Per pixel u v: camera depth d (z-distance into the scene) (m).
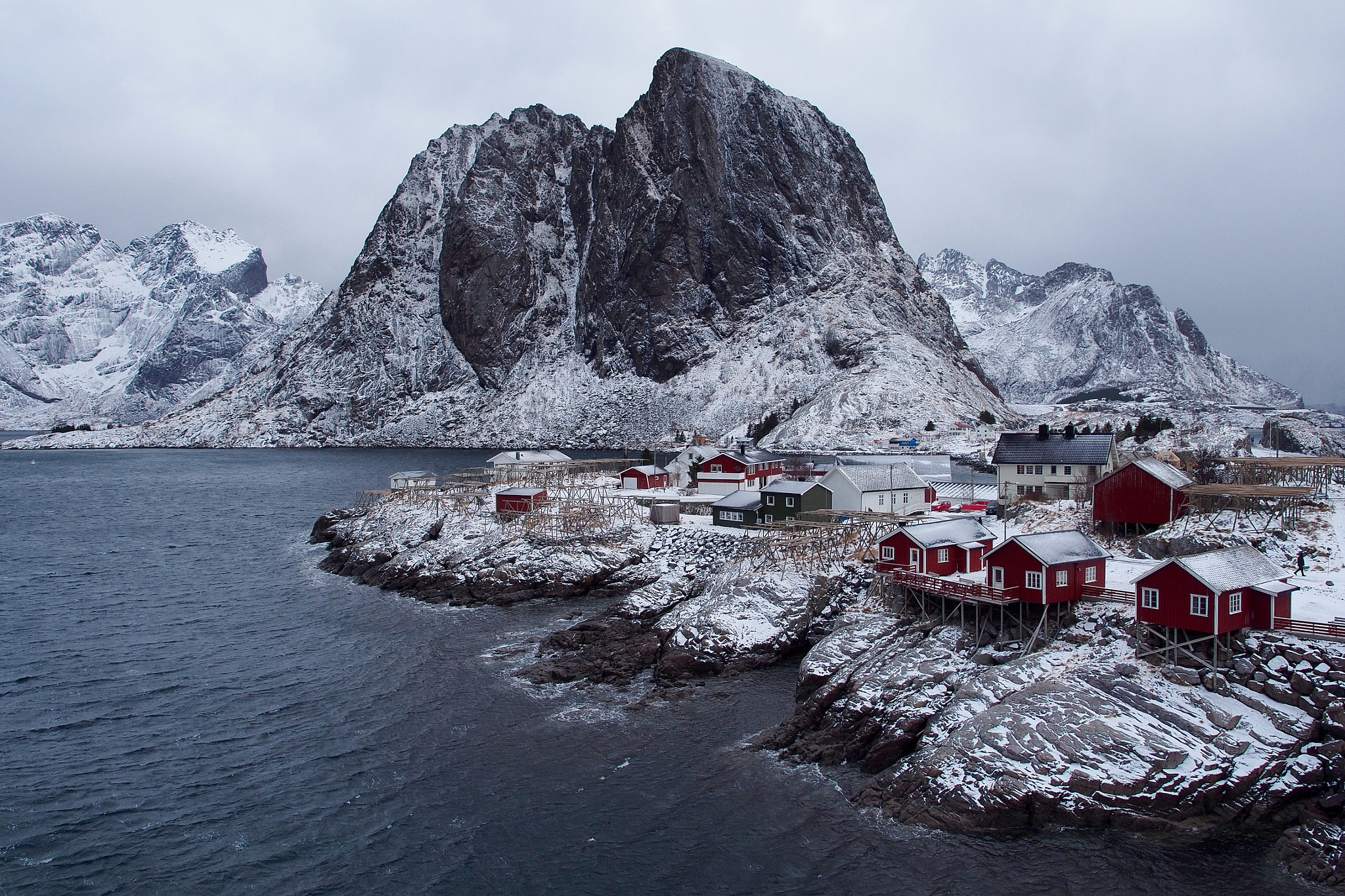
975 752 34.56
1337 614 39.34
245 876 32.12
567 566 71.44
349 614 67.75
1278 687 35.28
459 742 43.03
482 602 69.56
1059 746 33.84
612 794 37.53
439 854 33.41
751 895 30.36
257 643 59.94
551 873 32.03
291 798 37.75
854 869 31.45
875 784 36.19
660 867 32.19
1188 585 37.72
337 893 31.16
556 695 49.00
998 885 30.06
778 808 35.78
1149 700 35.44
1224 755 33.00
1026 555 43.56
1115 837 31.72
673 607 60.78
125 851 33.69
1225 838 31.25
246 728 45.16
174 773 40.09
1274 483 64.19
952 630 45.91
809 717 42.28
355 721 45.94
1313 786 32.00
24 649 58.69
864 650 46.34
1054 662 39.78
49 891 31.17
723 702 46.78
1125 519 57.91
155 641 60.69
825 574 57.78
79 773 40.06
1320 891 28.64
